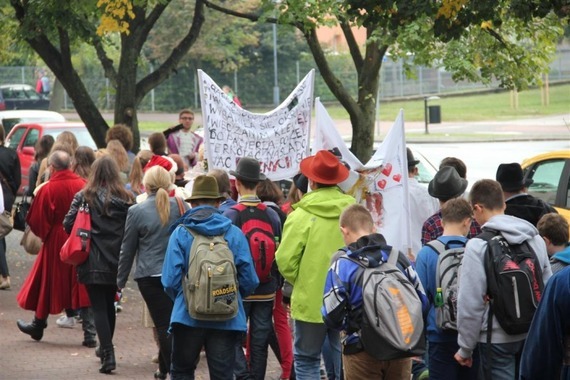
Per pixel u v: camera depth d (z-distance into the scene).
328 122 11.20
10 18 24.52
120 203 12.06
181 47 22.88
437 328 8.93
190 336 9.33
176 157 16.02
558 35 22.05
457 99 78.69
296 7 19.55
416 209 11.73
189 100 80.50
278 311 11.55
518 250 8.41
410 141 49.75
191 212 9.45
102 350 12.19
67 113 75.06
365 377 8.15
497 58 22.14
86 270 11.98
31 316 15.80
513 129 56.56
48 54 22.14
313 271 9.84
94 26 21.22
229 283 9.13
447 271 8.74
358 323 7.95
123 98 22.33
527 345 6.46
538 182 16.06
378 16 13.59
